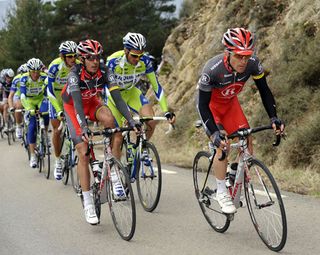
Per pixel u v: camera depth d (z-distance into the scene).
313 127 7.11
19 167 8.82
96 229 4.89
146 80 16.27
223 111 4.75
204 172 4.95
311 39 8.41
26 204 6.03
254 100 9.17
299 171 6.75
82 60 4.78
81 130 4.60
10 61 28.48
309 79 7.99
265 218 4.11
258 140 8.05
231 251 4.09
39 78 8.42
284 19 9.59
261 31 10.05
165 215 5.30
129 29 24.39
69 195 6.43
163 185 6.75
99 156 9.17
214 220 4.73
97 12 25.27
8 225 5.17
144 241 4.47
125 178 4.40
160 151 9.97
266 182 4.45
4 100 12.57
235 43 3.98
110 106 5.94
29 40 27.80
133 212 4.34
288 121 7.80
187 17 14.49
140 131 4.63
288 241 4.23
